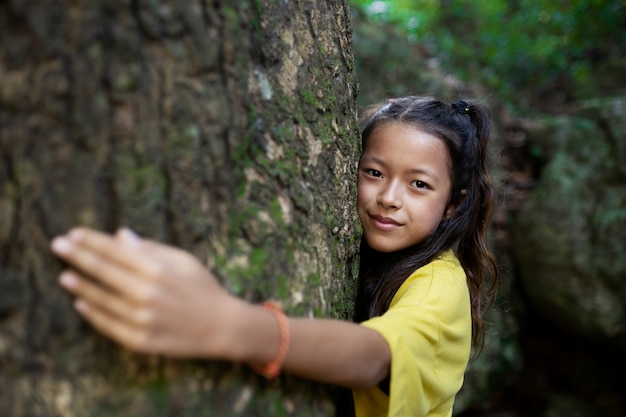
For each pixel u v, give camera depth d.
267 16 0.98
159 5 0.81
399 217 1.40
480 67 5.35
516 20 5.71
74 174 0.77
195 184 0.84
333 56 1.21
